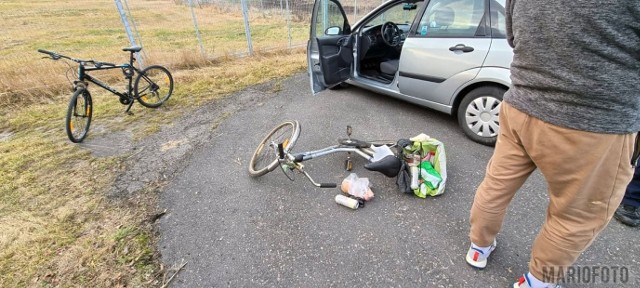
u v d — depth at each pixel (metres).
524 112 1.10
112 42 8.32
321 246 1.90
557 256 1.25
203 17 11.60
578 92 0.94
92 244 1.96
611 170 1.03
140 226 2.11
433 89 3.13
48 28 9.99
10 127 3.63
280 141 2.67
